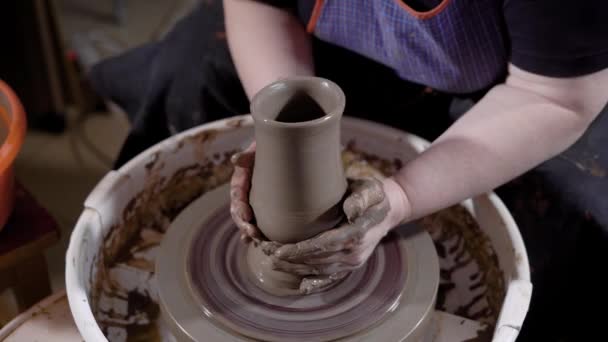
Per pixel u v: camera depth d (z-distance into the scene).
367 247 0.90
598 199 1.15
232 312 0.92
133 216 1.17
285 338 0.88
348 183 0.91
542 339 1.32
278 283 0.94
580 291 1.25
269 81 1.16
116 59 1.67
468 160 0.98
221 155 1.26
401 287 0.96
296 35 1.25
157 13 2.94
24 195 1.15
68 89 2.46
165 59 1.48
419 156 1.00
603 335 1.27
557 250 1.21
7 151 0.98
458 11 1.01
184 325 0.91
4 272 1.10
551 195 1.19
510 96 1.03
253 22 1.24
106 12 2.89
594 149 1.18
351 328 0.90
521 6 0.95
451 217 1.19
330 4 1.14
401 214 0.96
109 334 1.03
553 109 0.99
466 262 1.15
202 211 1.08
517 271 0.98
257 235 0.90
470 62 1.09
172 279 0.97
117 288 1.09
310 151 0.78
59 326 1.02
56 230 1.11
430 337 1.01
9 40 2.09
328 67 1.31
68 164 2.27
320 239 0.84
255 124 0.78
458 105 1.29
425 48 1.09
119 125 2.46
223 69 1.38
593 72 0.95
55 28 2.26
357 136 1.26
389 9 1.06
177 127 1.44
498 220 1.06
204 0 1.55
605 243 1.15
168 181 1.22
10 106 1.09
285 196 0.82
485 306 1.08
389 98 1.32
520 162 0.99
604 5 0.88
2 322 1.29
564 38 0.92
